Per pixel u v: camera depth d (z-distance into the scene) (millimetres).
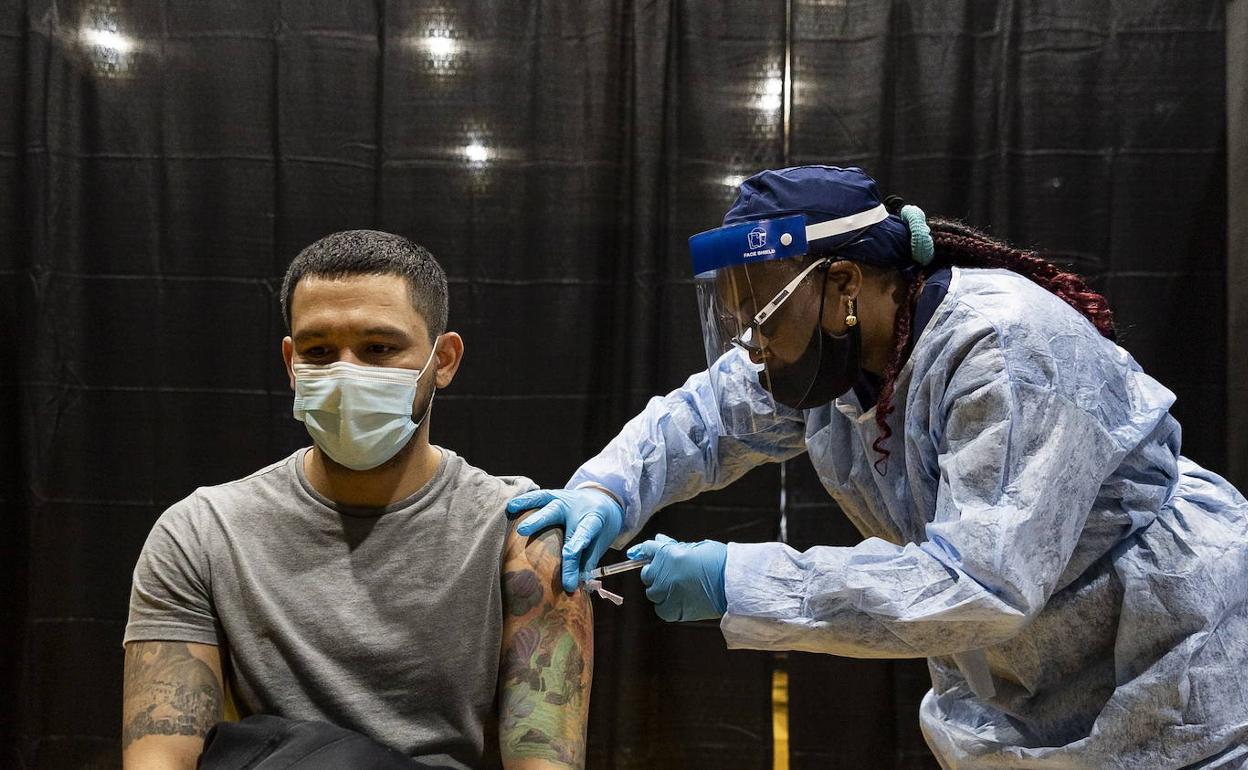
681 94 2547
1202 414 2457
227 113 2568
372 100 2568
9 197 2572
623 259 2564
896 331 1313
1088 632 1295
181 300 2574
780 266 1293
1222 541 1270
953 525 1162
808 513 2523
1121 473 1268
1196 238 2457
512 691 1211
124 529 2572
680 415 1636
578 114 2562
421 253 1277
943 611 1148
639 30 2520
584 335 2562
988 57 2506
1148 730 1232
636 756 2510
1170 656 1225
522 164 2572
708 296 1389
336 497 1249
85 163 2570
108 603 2568
